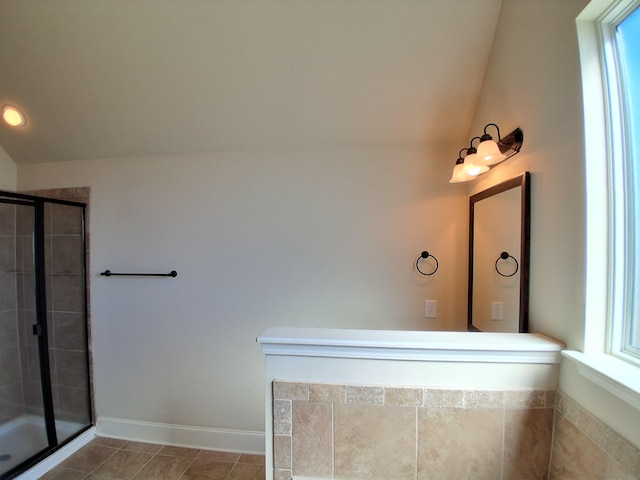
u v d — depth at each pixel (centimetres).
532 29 101
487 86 136
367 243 176
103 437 200
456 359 94
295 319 182
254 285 185
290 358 100
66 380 204
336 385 98
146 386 196
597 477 73
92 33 135
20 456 179
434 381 95
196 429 190
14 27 136
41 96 167
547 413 91
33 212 197
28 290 201
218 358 189
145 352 196
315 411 99
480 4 120
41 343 196
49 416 191
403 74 141
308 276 181
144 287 195
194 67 145
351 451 98
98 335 201
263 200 184
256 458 179
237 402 187
